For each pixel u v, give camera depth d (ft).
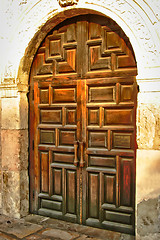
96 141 11.27
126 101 10.66
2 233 10.80
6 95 12.67
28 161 12.93
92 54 11.25
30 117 12.89
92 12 10.77
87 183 11.46
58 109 12.14
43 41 12.41
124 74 10.61
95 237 10.40
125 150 10.69
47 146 12.39
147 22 9.41
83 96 11.46
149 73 9.41
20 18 12.17
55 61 12.10
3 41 12.71
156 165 9.40
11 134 12.60
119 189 10.84
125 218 10.75
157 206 9.41
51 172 12.33
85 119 11.43
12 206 12.61
